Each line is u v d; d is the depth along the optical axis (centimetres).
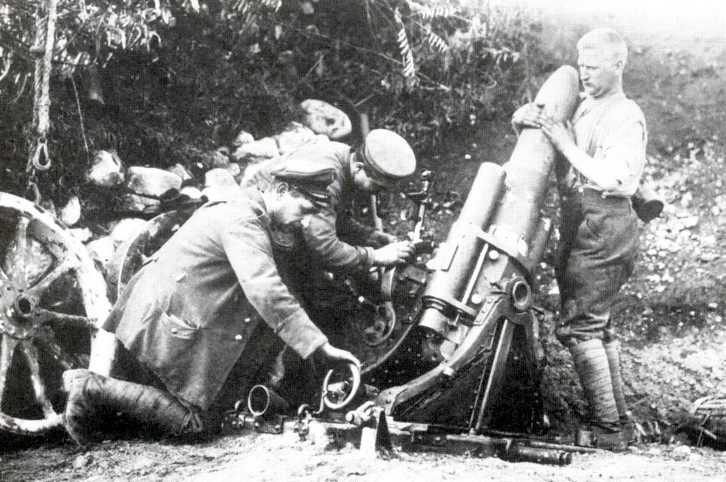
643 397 539
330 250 449
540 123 497
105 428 411
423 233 616
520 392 469
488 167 487
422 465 359
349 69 686
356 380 397
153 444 405
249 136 605
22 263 431
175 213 501
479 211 477
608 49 491
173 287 416
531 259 482
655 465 409
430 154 678
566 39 734
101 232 516
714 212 647
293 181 443
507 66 721
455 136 691
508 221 480
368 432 371
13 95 498
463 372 441
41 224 443
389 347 487
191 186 552
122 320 422
